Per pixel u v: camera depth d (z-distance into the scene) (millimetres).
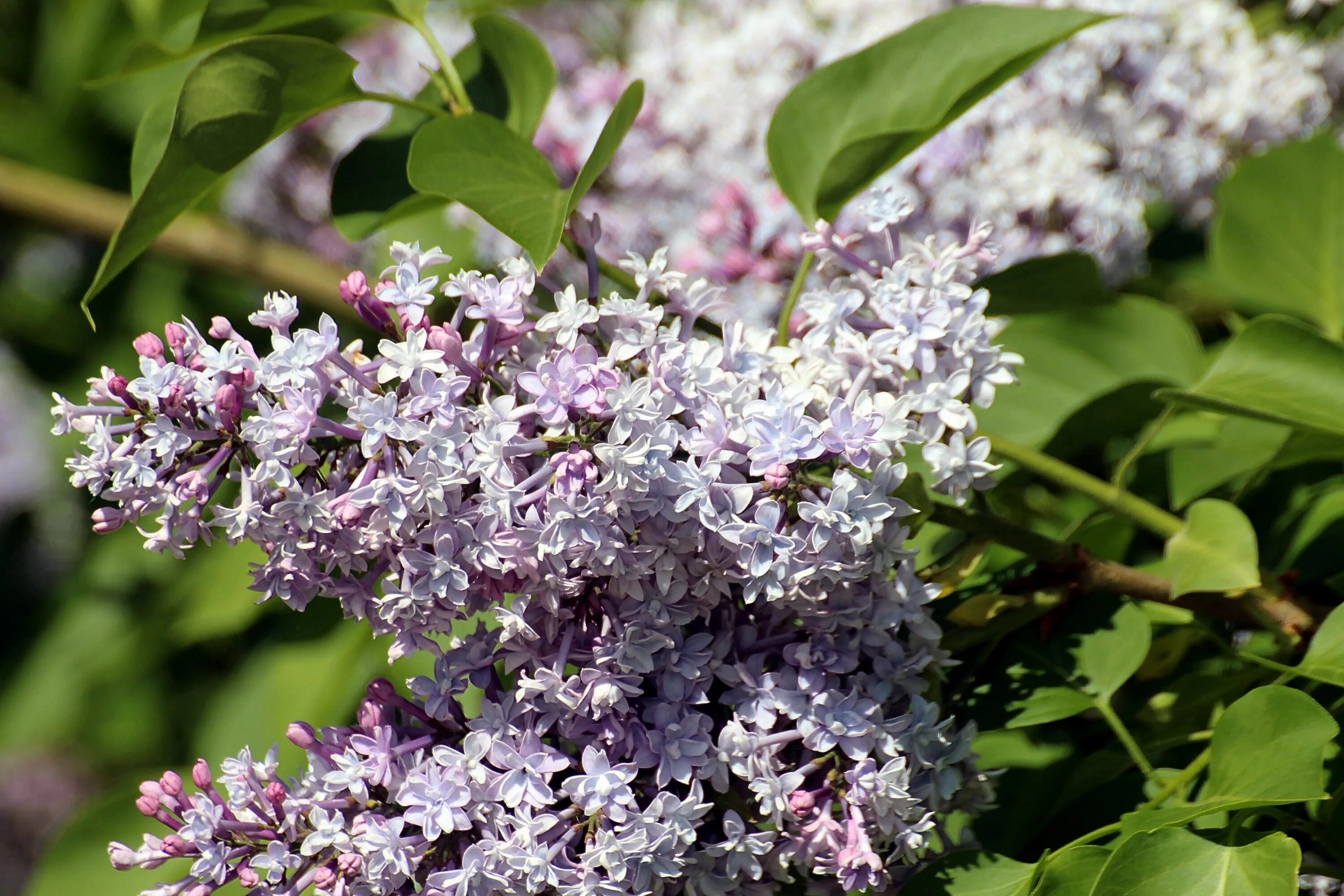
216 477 1358
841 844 1371
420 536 1351
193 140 1418
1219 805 1346
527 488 1347
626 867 1353
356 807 1367
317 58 1428
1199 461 1493
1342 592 1434
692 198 1599
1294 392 1412
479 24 1487
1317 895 1386
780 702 1371
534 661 1367
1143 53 1577
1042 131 1569
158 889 1360
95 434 1346
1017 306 1496
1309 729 1354
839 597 1375
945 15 1433
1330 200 1530
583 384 1350
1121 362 1546
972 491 1421
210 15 1468
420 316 1356
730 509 1349
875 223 1404
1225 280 1545
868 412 1362
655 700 1371
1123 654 1413
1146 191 1601
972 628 1415
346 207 1476
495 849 1353
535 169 1413
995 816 1463
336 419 1465
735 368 1373
